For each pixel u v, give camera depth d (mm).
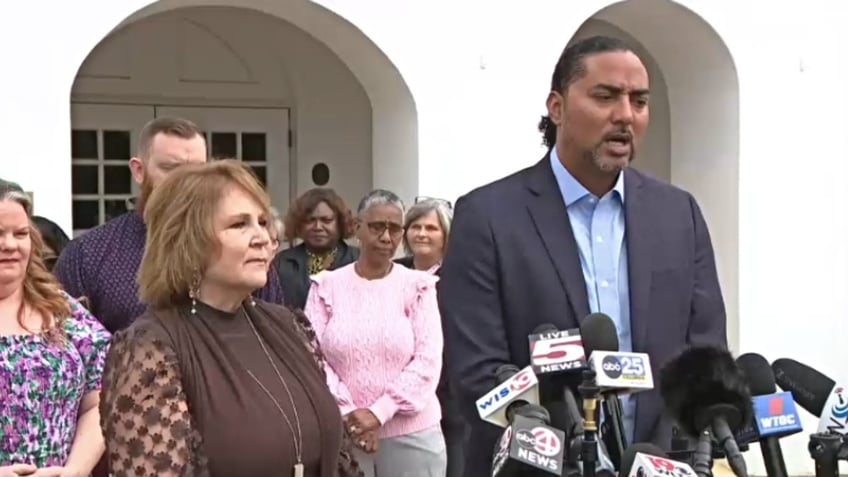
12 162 5961
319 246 6422
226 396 2545
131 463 2424
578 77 2834
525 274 2889
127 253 3934
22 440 3469
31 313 3602
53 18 6047
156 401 2455
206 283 2648
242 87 9031
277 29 8977
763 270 8086
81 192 8523
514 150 7293
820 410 3035
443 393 5543
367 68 7215
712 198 8164
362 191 9328
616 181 2998
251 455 2525
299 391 2676
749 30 7922
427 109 7074
